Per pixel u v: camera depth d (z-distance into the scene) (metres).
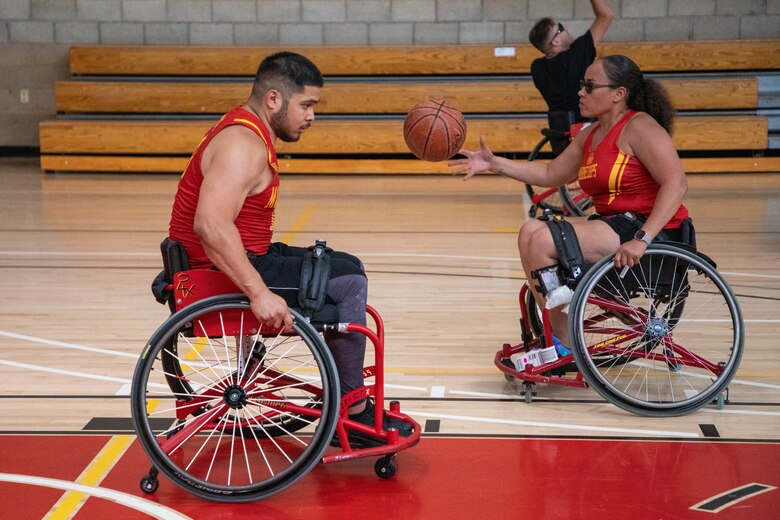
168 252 2.83
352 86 10.30
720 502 2.67
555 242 3.37
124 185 9.59
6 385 3.72
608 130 3.57
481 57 10.34
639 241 3.26
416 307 4.95
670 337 3.49
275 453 3.08
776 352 4.11
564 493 2.74
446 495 2.74
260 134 2.71
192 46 10.86
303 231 7.05
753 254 6.13
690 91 10.00
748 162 9.96
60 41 11.27
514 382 3.78
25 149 11.60
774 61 10.12
